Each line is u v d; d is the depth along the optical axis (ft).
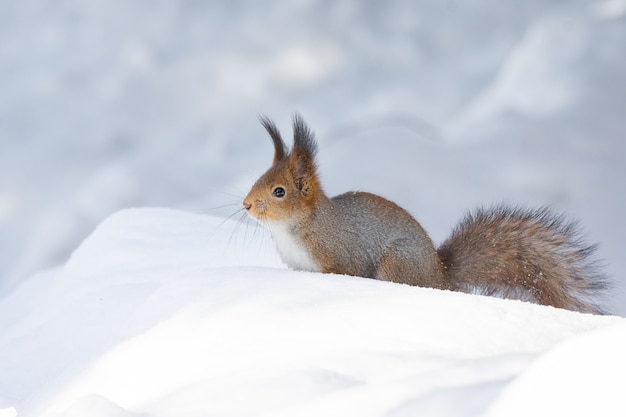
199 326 22.26
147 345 22.27
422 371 21.89
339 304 22.26
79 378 22.27
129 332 22.43
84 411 21.85
